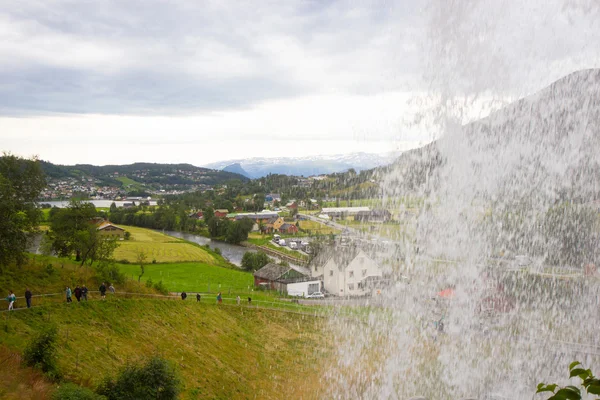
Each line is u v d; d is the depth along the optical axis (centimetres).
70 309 4031
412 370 2477
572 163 2453
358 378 3008
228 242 15375
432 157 2319
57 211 6084
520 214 2569
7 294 4000
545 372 2277
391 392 2464
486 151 2348
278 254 12619
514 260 2670
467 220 2469
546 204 2588
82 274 5103
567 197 2567
